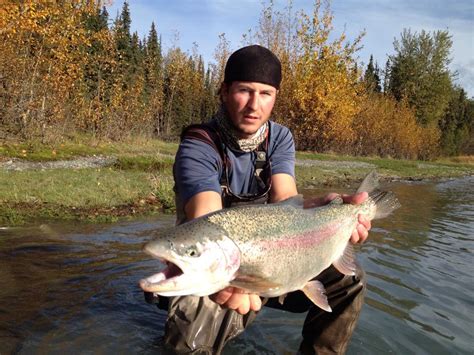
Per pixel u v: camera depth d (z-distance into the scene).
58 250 2.36
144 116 10.27
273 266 1.04
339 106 12.48
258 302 1.08
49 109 7.41
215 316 1.39
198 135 1.27
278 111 12.68
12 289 1.81
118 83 9.33
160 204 3.73
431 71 20.70
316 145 13.09
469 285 2.07
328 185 6.22
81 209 3.34
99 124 8.80
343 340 1.36
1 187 3.63
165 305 1.61
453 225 3.61
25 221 2.92
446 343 1.49
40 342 1.40
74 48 8.62
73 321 1.55
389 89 20.84
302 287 1.16
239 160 1.31
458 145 23.53
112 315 1.62
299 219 1.13
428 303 1.83
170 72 17.39
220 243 0.95
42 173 4.52
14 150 6.14
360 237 1.35
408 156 17.03
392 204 1.43
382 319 1.64
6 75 7.02
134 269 2.11
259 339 1.47
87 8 7.85
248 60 1.22
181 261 0.89
